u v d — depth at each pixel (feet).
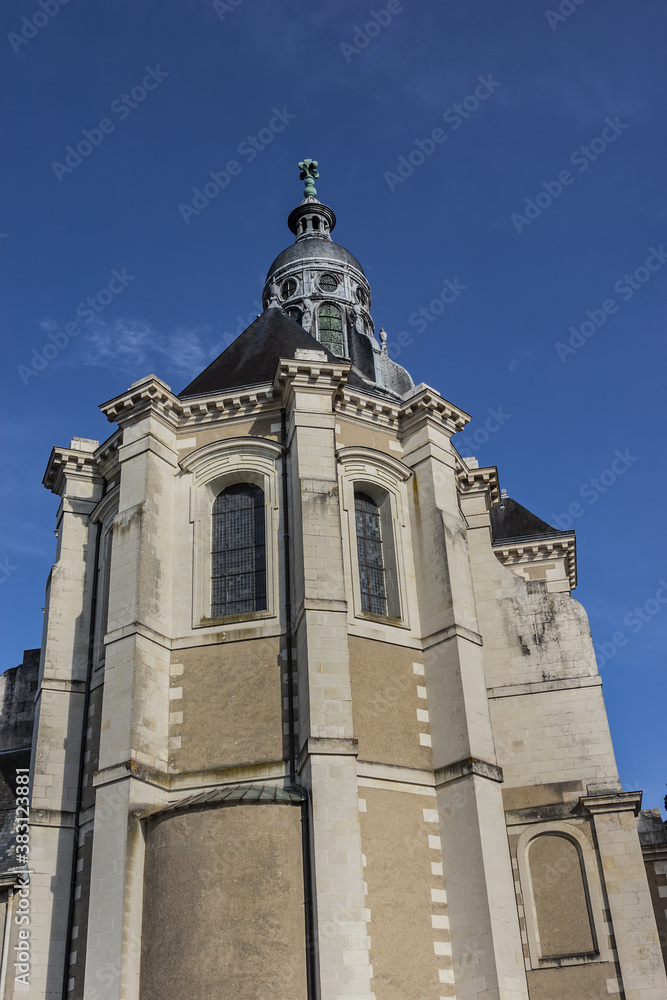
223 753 93.76
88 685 108.37
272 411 109.40
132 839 87.35
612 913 101.91
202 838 84.79
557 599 119.75
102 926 84.64
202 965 80.28
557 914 103.45
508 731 114.11
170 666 99.19
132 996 82.12
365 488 110.42
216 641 98.94
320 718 88.84
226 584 104.58
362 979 78.79
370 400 112.47
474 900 89.10
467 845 91.50
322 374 105.91
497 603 120.67
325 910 80.69
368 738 94.63
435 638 102.53
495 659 118.11
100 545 115.24
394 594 106.11
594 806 107.14
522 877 105.60
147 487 104.27
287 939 81.15
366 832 89.61
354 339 178.60
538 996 99.25
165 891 84.33
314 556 96.53
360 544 108.17
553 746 112.27
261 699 95.20
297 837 85.10
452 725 97.55
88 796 100.89
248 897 82.33
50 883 97.50
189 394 119.24
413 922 87.97
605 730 111.96
